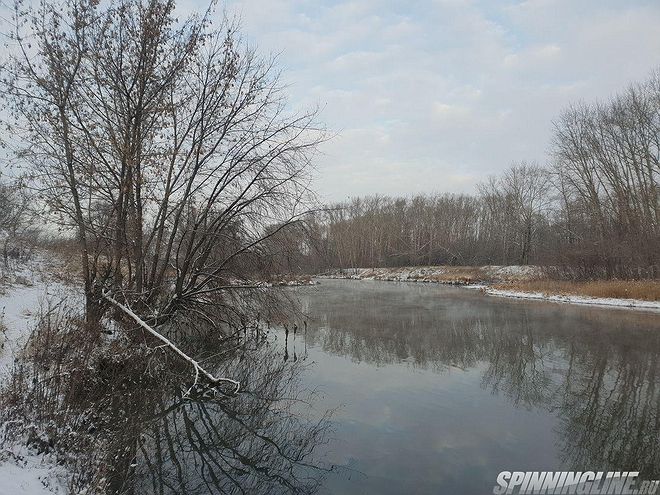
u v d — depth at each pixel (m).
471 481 6.45
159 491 6.41
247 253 14.95
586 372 12.16
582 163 39.03
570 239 41.38
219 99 13.34
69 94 11.67
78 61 11.61
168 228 14.21
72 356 8.66
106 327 11.36
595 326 19.06
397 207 78.12
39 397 6.99
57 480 5.52
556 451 7.42
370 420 8.85
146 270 13.61
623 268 31.52
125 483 6.62
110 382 9.34
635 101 34.72
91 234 12.53
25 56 11.27
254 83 13.67
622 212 34.81
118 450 7.29
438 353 14.73
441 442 7.79
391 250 72.06
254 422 8.90
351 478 6.60
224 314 16.27
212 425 8.87
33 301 14.29
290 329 19.08
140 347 10.54
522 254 55.59
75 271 16.39
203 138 13.31
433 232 69.44
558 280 35.50
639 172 34.75
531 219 54.66
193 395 10.44
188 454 7.64
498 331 18.36
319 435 8.16
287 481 6.57
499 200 63.84
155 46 12.34
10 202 12.02
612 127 36.22
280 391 10.76
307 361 13.73
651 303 25.03
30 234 14.33
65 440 6.48
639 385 10.91
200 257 14.27
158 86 12.50
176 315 14.65
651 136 33.62
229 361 13.73
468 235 69.88
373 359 13.94
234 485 6.55
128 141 11.91
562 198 45.84
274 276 15.45
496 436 8.02
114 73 12.22
